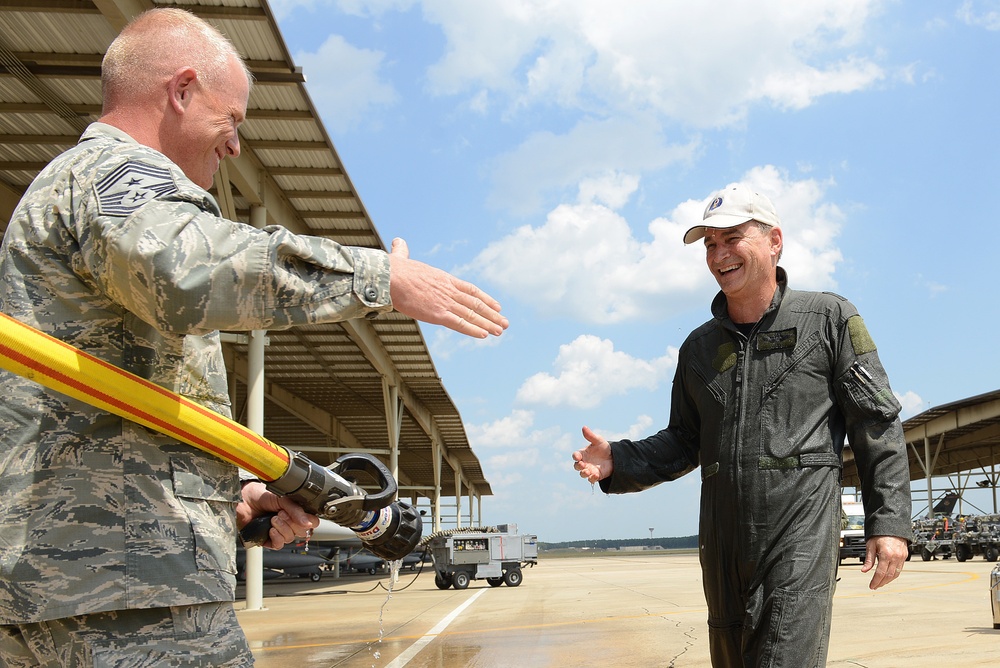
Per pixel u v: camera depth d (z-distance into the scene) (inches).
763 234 117.1
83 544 62.3
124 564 62.9
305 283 62.9
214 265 60.4
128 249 59.4
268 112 458.0
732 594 114.3
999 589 367.6
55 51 404.5
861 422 112.2
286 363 1028.5
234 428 70.0
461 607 581.9
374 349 931.3
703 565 118.6
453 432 1615.4
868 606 498.6
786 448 111.3
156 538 64.4
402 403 1171.3
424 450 1790.1
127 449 64.9
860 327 113.3
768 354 116.0
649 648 332.2
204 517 67.9
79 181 65.1
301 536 83.6
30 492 62.5
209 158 76.0
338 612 568.4
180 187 64.0
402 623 464.1
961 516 1369.3
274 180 557.0
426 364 1057.5
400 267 66.3
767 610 108.7
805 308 116.5
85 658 61.6
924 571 981.2
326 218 618.2
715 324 122.6
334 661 311.7
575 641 359.6
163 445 66.7
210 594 66.1
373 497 78.7
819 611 107.0
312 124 475.2
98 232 61.1
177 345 69.5
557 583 938.1
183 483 66.9
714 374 119.6
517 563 874.8
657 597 639.1
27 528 61.9
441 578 875.4
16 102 451.2
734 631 113.7
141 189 62.7
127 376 63.5
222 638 67.1
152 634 63.7
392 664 300.2
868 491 111.0
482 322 68.4
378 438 1608.0
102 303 66.3
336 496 77.1
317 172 543.2
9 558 61.5
